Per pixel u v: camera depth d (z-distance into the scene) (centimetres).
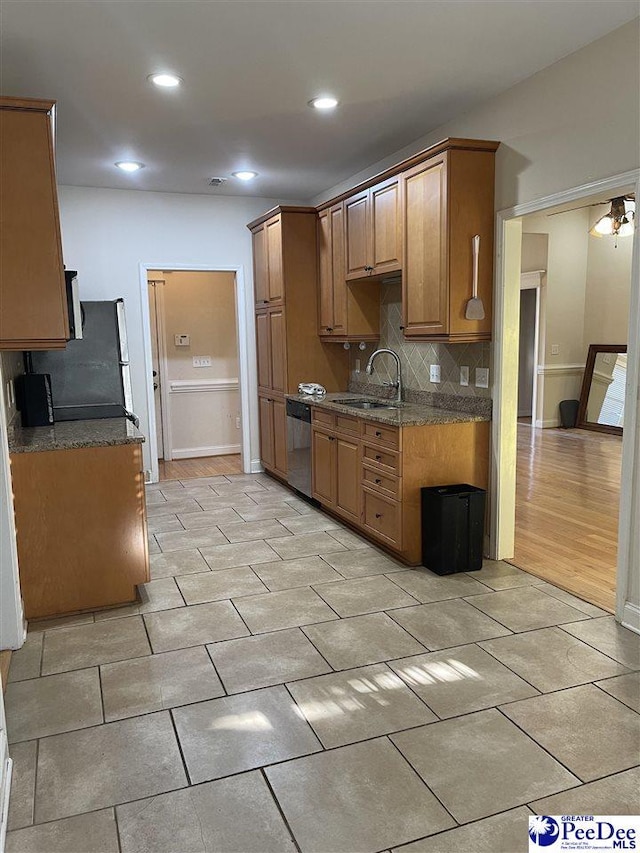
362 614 311
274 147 435
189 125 388
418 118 381
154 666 265
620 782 193
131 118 374
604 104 281
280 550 405
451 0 246
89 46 281
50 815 184
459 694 241
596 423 858
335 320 511
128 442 316
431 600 326
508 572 364
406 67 309
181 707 236
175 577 363
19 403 381
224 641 286
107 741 217
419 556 375
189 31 269
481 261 356
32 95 336
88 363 475
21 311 284
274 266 550
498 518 378
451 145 339
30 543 306
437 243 359
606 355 854
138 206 566
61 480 308
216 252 596
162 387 702
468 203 349
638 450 279
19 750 212
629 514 287
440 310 362
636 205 268
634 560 288
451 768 201
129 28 265
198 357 716
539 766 201
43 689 249
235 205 598
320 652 275
